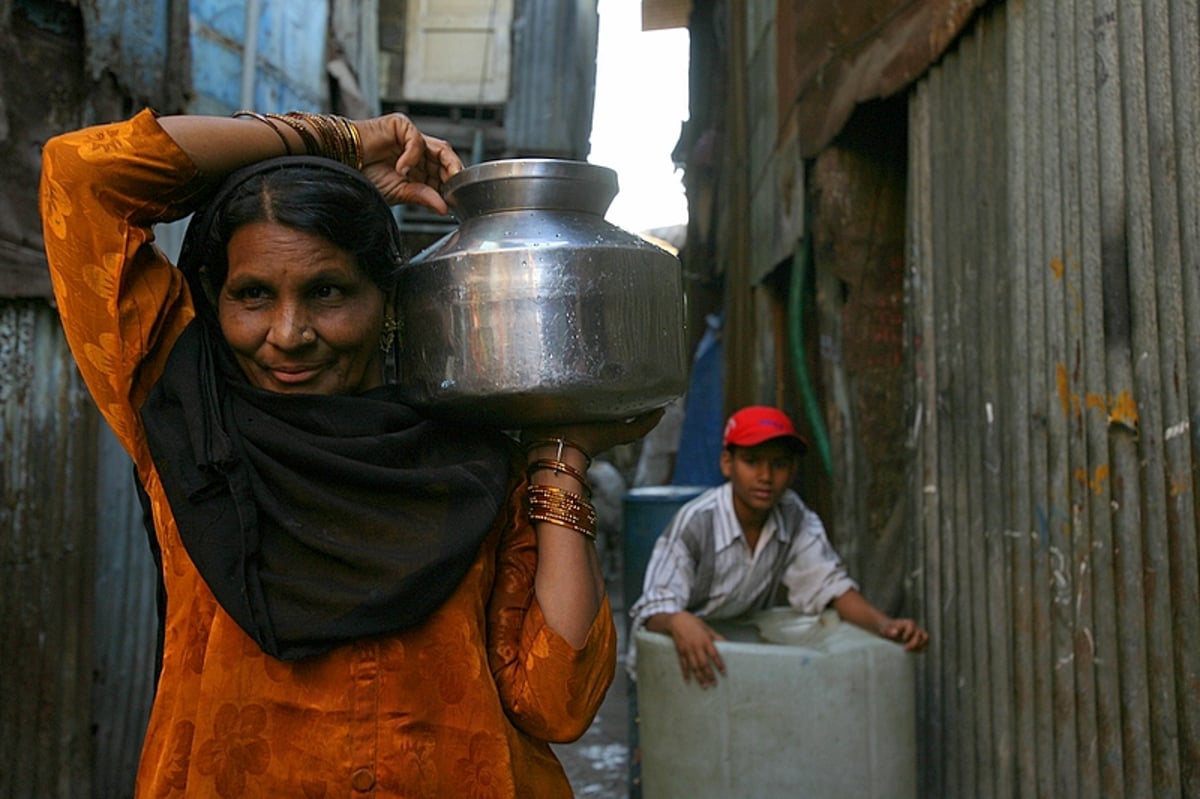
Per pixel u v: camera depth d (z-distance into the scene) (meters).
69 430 3.62
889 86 3.21
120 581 4.02
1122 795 2.11
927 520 3.04
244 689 1.21
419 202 1.43
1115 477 2.12
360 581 1.19
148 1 4.12
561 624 1.28
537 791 1.33
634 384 1.25
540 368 1.21
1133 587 2.07
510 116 8.06
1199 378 1.88
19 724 3.40
